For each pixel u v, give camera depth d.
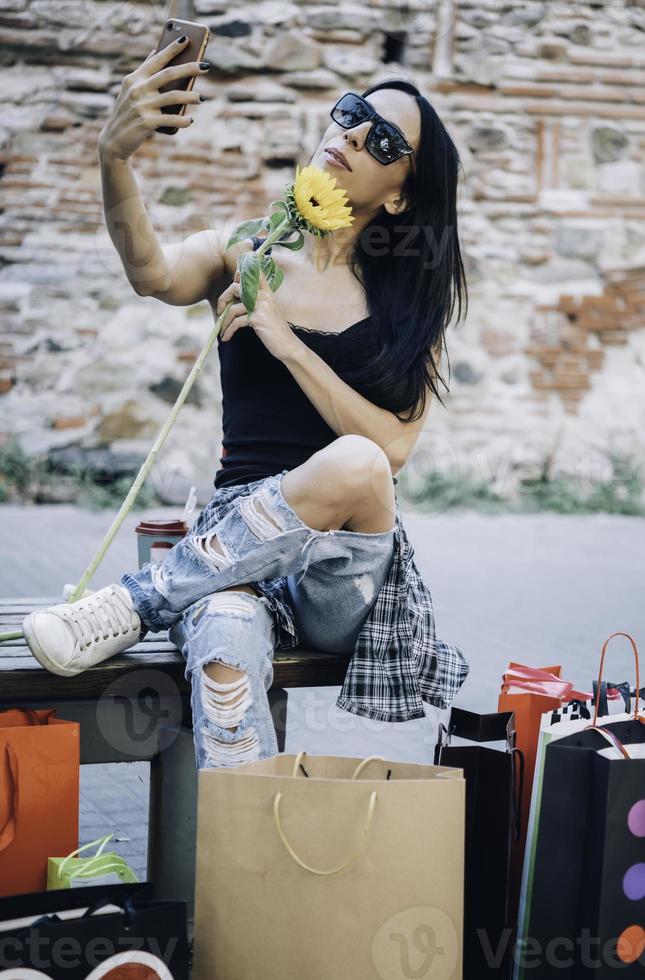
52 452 7.75
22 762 1.67
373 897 1.48
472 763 1.74
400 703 1.98
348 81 7.95
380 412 2.07
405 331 2.12
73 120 7.62
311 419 2.08
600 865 1.56
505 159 8.43
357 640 1.99
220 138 7.76
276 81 7.85
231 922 1.51
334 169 2.13
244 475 2.06
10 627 2.10
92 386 7.79
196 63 1.93
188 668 1.77
